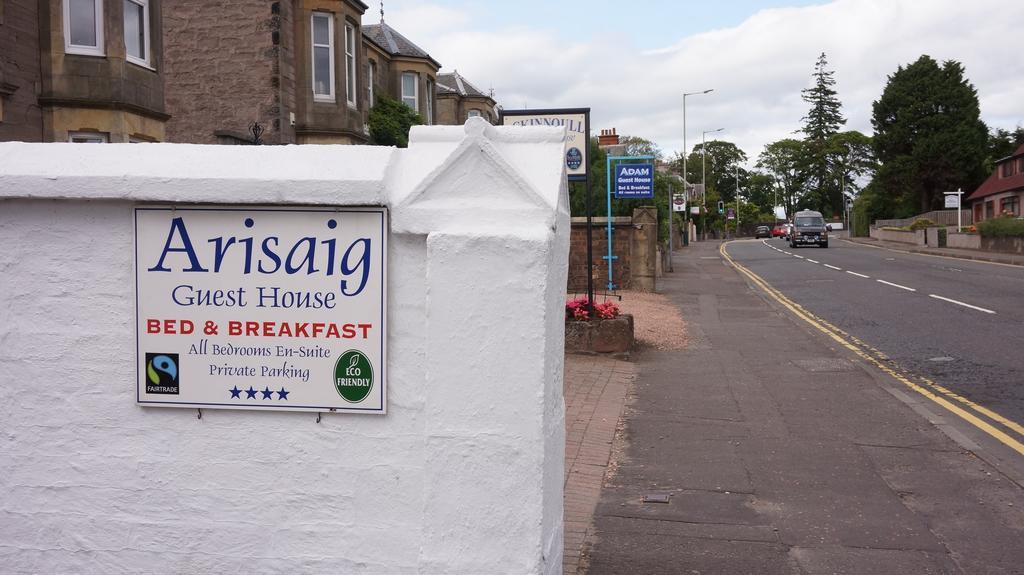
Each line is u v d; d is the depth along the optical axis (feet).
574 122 40.11
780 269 106.93
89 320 11.43
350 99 76.33
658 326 48.34
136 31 47.01
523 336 10.41
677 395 30.66
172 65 66.39
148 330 11.30
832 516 18.04
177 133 66.33
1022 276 82.17
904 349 42.11
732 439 24.52
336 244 10.96
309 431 11.20
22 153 11.42
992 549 16.20
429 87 110.22
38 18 42.14
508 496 10.55
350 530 11.18
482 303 10.46
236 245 11.12
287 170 10.94
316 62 71.20
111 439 11.50
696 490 19.80
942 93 215.31
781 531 17.13
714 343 44.04
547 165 11.19
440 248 10.48
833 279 87.56
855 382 33.22
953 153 209.97
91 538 11.62
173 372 11.29
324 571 11.26
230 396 11.25
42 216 11.38
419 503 11.03
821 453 23.04
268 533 11.34
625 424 26.32
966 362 37.88
